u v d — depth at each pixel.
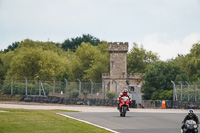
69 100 184.00
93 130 74.06
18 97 189.88
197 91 161.25
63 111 123.81
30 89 189.88
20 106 156.12
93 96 184.00
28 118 92.31
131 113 117.94
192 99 163.12
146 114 114.06
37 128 74.69
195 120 73.31
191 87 164.50
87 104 182.38
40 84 188.62
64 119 92.81
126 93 107.50
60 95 185.75
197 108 158.50
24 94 190.75
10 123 81.25
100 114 110.88
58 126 78.38
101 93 185.00
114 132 72.62
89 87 184.75
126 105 104.94
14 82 193.25
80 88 184.88
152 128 80.75
